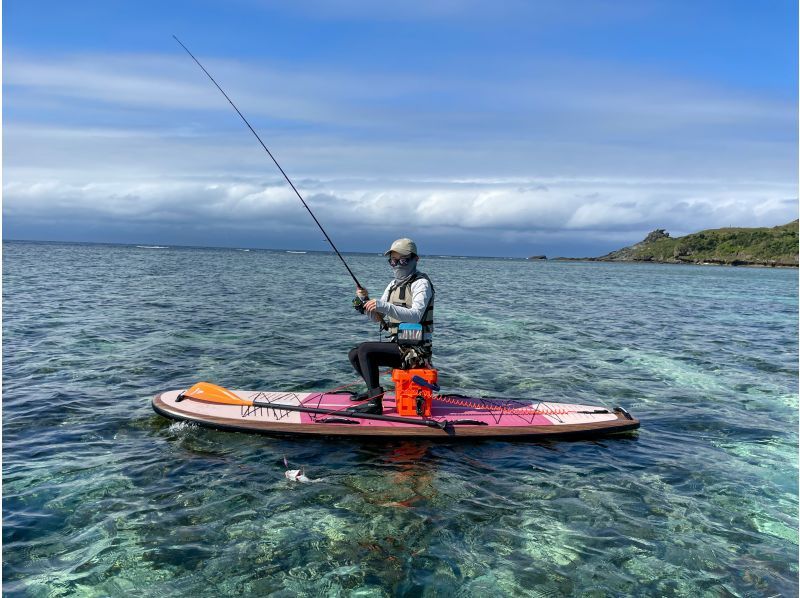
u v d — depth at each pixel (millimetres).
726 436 6684
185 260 64562
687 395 8625
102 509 4336
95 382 8094
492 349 12133
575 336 14469
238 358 10117
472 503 4633
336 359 10359
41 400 7102
